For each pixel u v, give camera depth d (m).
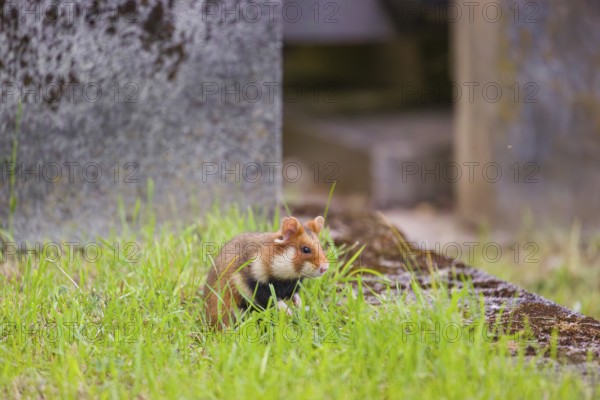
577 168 18.22
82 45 10.95
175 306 8.51
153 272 8.98
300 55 31.67
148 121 11.31
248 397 6.71
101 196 11.24
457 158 20.66
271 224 11.21
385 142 23.20
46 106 10.94
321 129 25.64
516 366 7.20
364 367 7.24
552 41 18.02
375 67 30.28
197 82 11.41
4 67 10.71
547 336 8.12
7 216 10.91
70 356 7.40
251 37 11.46
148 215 11.42
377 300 9.13
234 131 11.60
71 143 11.08
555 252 16.44
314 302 8.51
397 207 22.80
